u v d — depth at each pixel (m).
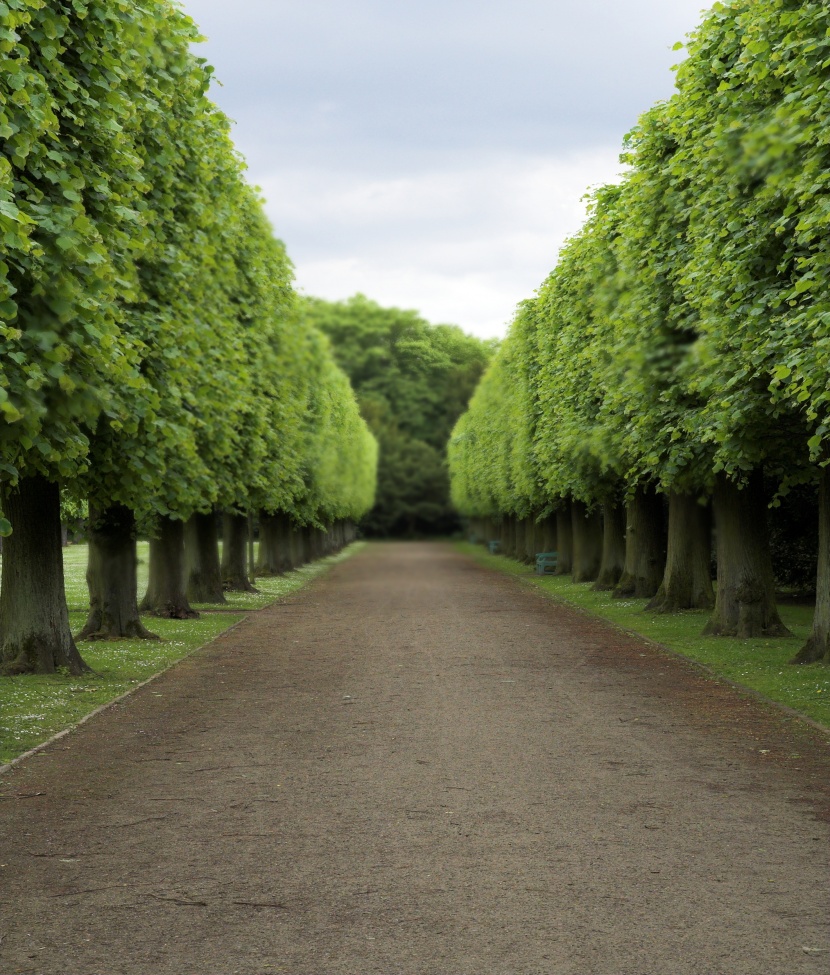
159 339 15.39
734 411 13.89
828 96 10.80
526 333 36.44
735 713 11.90
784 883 6.15
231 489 22.59
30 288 10.57
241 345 20.66
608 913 5.67
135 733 10.96
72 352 10.96
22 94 9.87
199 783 8.73
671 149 18.11
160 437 15.03
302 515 41.88
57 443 11.70
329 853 6.76
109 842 7.06
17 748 10.10
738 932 5.41
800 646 17.70
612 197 22.12
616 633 20.83
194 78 16.27
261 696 13.28
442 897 5.92
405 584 38.47
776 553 30.78
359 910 5.73
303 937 5.37
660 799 8.10
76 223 10.77
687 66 16.05
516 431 39.06
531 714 11.85
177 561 24.36
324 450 40.66
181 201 17.30
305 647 18.69
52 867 6.55
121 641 19.02
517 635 20.52
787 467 18.45
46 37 11.48
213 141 19.61
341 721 11.50
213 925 5.55
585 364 24.00
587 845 6.91
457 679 14.59
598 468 25.08
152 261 15.23
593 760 9.48
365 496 73.25
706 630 19.78
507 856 6.66
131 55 13.75
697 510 24.16
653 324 12.06
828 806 7.90
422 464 108.12
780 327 13.02
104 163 12.95
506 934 5.39
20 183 10.63
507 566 53.09
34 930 5.51
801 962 5.04
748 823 7.44
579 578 37.78
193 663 16.64
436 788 8.47
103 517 19.42
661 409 16.98
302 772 9.09
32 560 15.19
